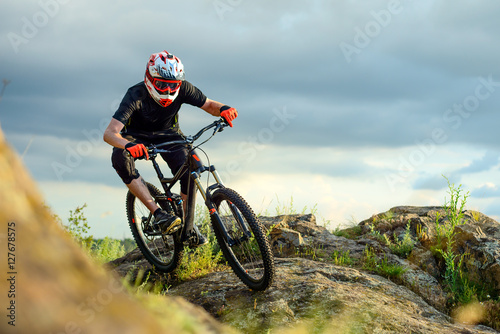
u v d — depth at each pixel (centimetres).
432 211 647
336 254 516
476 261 502
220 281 418
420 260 523
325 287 379
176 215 436
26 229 74
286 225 600
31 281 68
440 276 509
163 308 127
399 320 339
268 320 338
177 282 462
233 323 342
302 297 365
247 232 372
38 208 81
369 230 624
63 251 77
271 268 358
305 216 644
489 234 557
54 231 80
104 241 605
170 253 520
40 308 67
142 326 79
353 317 335
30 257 71
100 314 74
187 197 414
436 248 541
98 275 80
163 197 445
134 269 500
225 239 389
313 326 327
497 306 423
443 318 389
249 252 461
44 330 66
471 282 490
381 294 402
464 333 343
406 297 413
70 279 74
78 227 329
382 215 678
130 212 522
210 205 393
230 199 374
